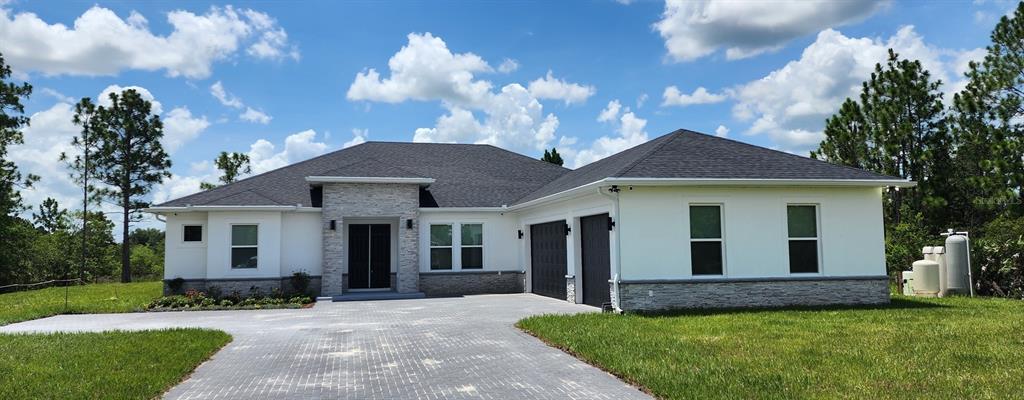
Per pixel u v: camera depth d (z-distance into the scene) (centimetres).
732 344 952
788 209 1541
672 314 1360
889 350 885
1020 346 902
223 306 1819
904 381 702
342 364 908
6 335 1194
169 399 721
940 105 2644
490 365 875
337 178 2080
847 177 1530
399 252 2148
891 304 1519
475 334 1160
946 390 658
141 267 5494
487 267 2267
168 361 915
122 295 2333
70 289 2909
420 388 751
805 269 1533
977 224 2628
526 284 2195
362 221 2261
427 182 2173
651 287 1443
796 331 1069
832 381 706
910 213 2625
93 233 4784
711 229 1505
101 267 4772
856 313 1320
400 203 2162
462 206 2267
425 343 1076
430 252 2238
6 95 3488
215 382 806
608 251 1559
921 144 2645
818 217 1544
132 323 1442
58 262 4219
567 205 1794
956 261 1778
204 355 971
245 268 2020
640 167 1490
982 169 2459
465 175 2533
